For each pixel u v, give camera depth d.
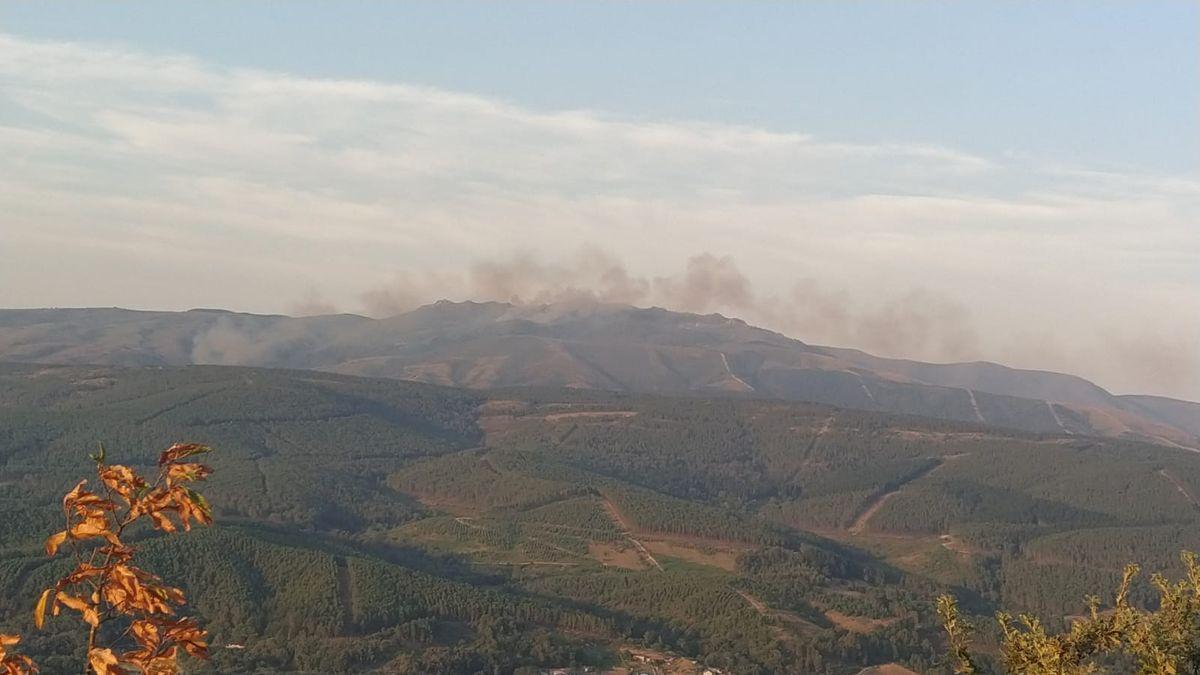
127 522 17.55
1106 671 29.88
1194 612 29.73
